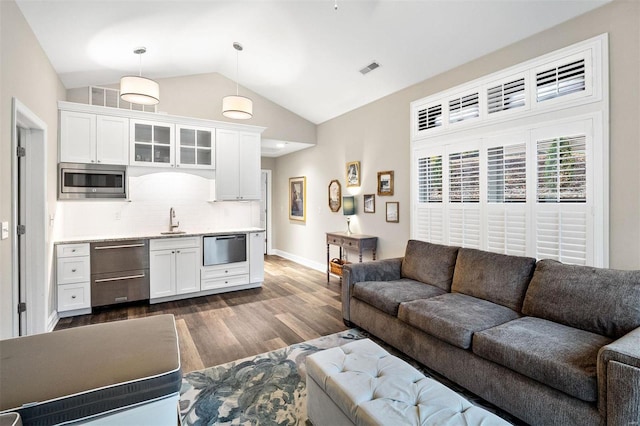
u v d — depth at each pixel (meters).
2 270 2.12
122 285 3.89
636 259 2.34
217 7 3.00
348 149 5.23
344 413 1.52
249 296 4.43
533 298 2.34
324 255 5.94
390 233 4.45
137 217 4.41
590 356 1.70
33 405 1.07
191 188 4.79
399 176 4.31
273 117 5.56
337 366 1.79
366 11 3.03
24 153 2.92
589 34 2.54
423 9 2.85
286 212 7.29
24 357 1.34
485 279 2.73
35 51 2.77
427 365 2.44
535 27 2.82
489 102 3.25
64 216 3.96
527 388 1.79
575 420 1.59
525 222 2.95
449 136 3.62
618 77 2.40
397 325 2.72
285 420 1.92
